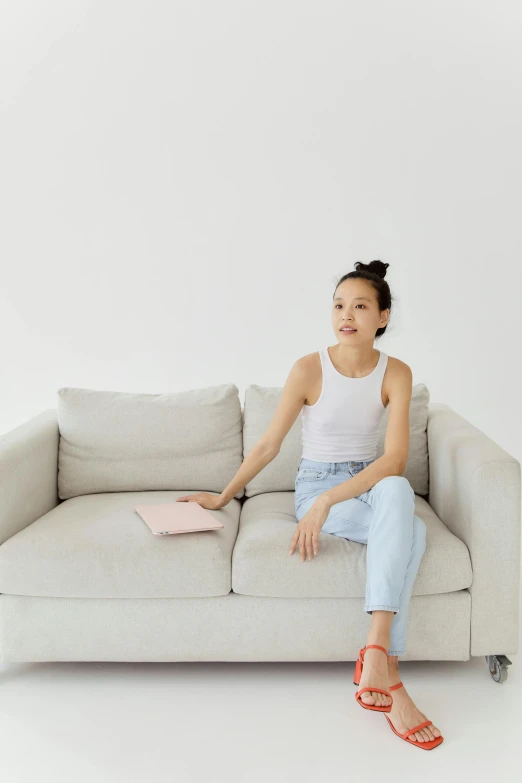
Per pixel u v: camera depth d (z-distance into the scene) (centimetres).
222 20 357
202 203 365
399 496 212
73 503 267
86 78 361
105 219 367
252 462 248
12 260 370
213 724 206
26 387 378
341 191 362
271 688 226
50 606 224
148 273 369
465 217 363
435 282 367
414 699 218
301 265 367
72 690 225
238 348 372
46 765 188
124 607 223
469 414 376
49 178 365
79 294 371
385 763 188
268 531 231
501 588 221
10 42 361
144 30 359
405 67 357
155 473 280
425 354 372
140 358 374
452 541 223
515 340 371
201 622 223
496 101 358
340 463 241
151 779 182
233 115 360
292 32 357
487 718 208
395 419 234
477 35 355
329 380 241
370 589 203
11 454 243
